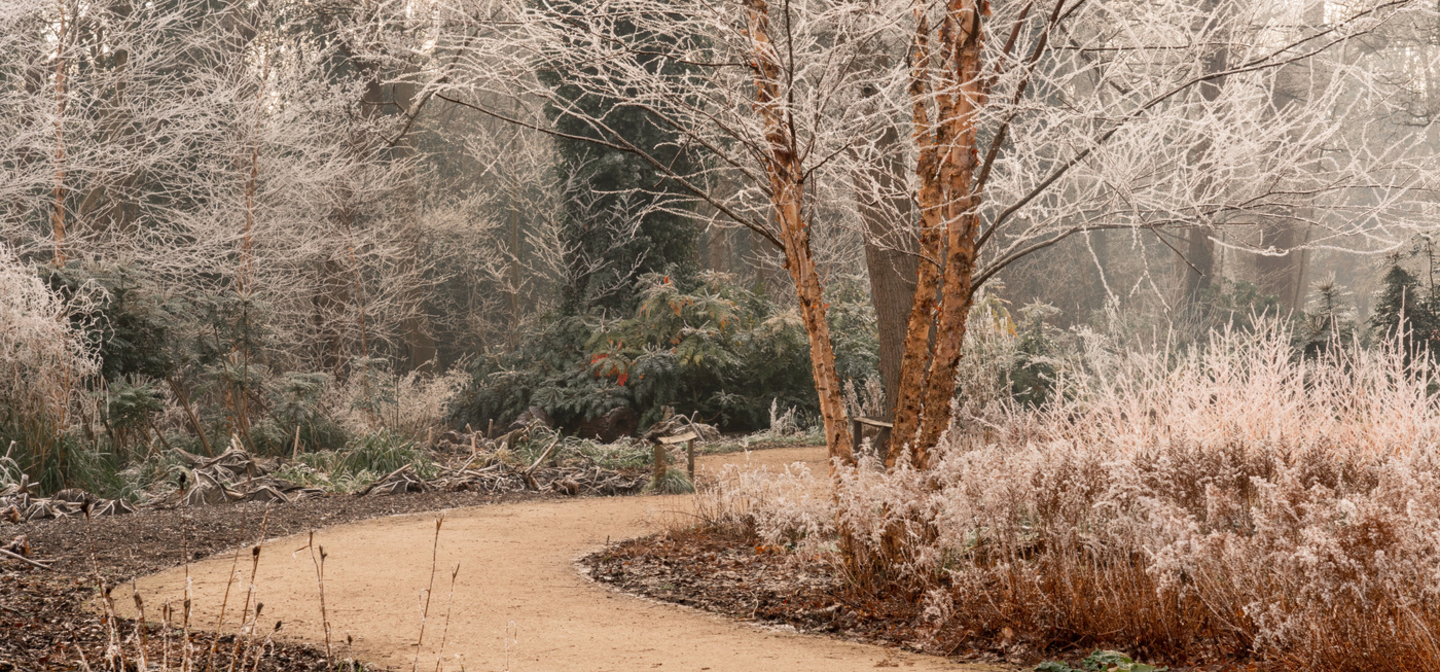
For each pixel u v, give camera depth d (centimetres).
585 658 468
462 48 600
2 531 812
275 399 1669
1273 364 762
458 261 3291
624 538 851
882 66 650
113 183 1861
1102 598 482
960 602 538
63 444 1124
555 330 2252
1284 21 546
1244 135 505
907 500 574
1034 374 1705
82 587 611
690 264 2312
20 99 1611
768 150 597
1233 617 453
